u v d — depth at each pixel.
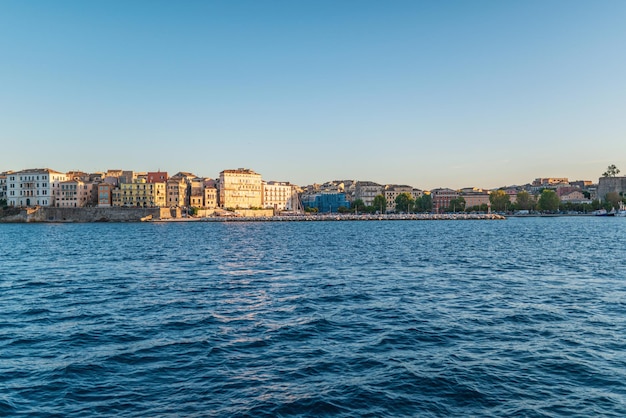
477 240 119.62
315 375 24.58
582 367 25.48
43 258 80.56
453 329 33.00
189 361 26.70
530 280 53.97
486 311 38.28
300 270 64.06
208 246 105.94
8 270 64.75
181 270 64.56
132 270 64.62
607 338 30.61
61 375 24.64
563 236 131.50
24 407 21.16
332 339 30.80
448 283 52.25
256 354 27.88
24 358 27.28
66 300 43.56
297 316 36.94
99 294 46.56
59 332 32.62
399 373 24.73
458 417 20.14
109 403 21.48
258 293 46.88
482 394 22.23
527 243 108.25
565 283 51.62
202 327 33.78
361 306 40.44
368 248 98.25
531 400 21.62
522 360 26.62
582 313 37.31
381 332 32.31
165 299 43.91
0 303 42.28
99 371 25.25
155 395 22.30
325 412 20.58
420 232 160.50
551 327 33.34
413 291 47.38
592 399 21.70
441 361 26.50
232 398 21.89
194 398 21.92
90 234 154.75
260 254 86.88
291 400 21.66
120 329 33.38
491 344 29.58
